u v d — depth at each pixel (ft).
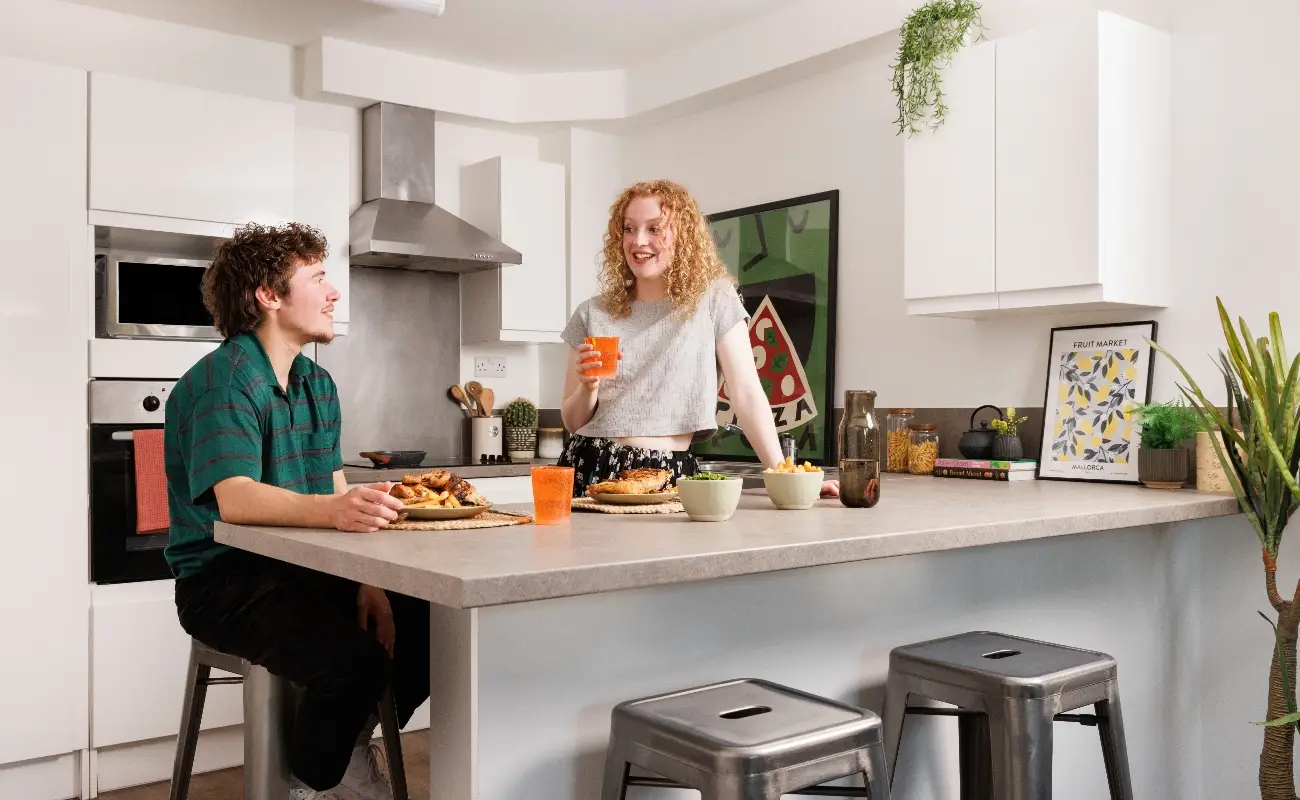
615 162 15.94
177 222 11.32
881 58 12.21
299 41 13.64
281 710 6.11
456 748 5.05
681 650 5.75
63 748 10.34
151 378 11.02
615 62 14.65
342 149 13.21
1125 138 9.16
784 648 6.23
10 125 10.20
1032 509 6.82
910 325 11.91
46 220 10.41
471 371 15.70
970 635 6.86
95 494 10.61
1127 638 8.61
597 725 5.40
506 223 14.78
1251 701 9.05
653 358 7.69
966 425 11.31
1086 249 8.99
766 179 13.70
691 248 7.59
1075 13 10.41
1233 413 9.04
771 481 6.59
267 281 6.75
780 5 12.58
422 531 5.45
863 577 6.67
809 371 12.93
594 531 5.44
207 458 6.05
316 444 7.07
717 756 4.53
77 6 12.10
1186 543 9.27
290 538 5.19
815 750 4.70
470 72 14.74
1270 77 8.99
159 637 10.87
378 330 14.84
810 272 12.96
